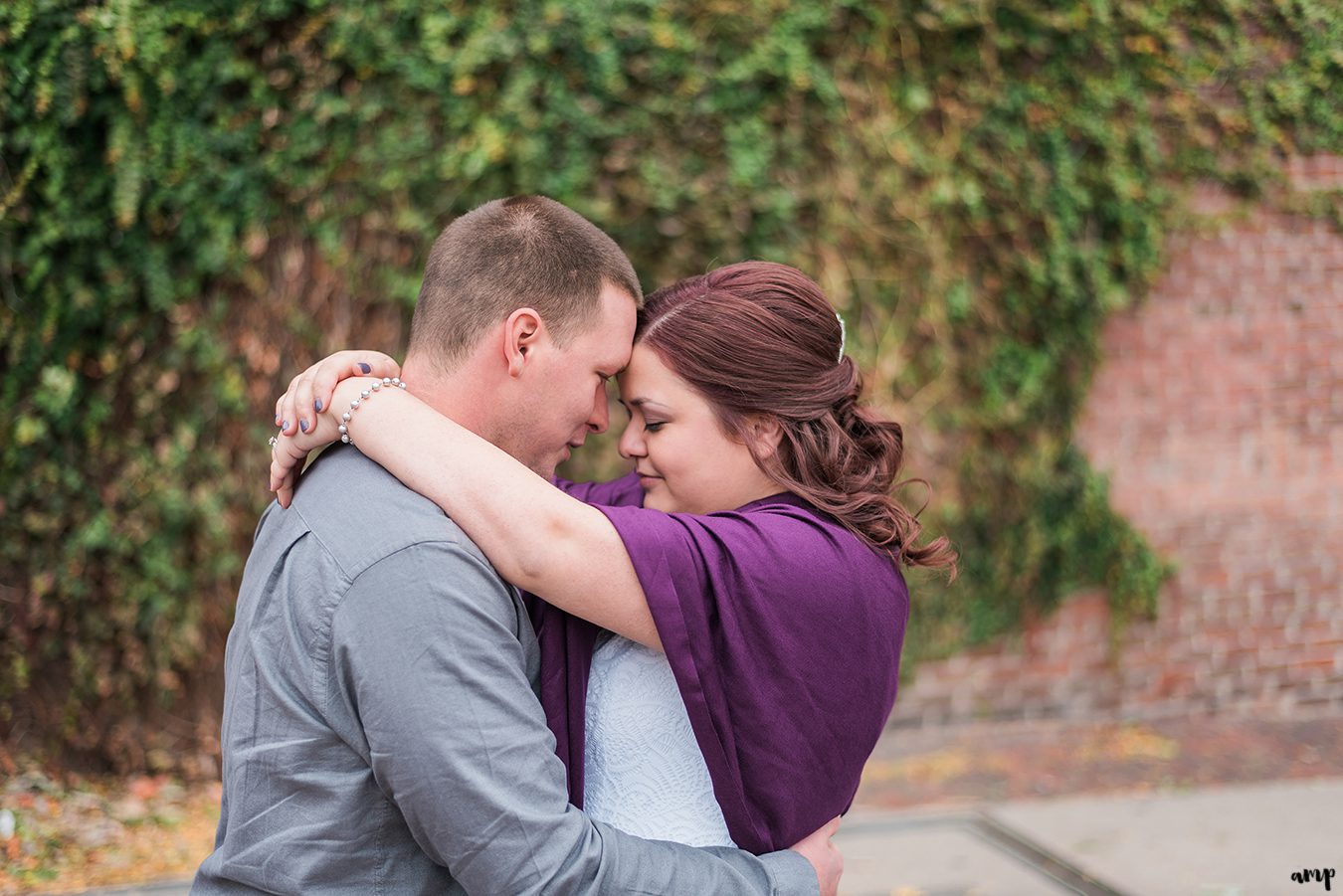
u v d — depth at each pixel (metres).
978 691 4.39
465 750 1.24
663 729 1.48
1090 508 4.36
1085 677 4.45
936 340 4.22
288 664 1.34
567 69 3.76
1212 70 4.25
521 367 1.45
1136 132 4.22
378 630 1.27
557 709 1.45
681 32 3.83
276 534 1.46
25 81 3.24
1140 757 4.00
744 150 3.92
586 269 1.49
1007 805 3.55
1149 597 4.41
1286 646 4.54
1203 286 4.42
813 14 3.92
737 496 1.59
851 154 4.05
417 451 1.38
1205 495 4.48
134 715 3.60
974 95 4.09
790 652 1.42
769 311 1.56
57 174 3.31
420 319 1.52
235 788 1.38
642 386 1.56
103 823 3.18
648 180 3.87
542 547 1.34
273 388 3.72
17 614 3.44
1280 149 4.35
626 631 1.40
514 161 3.76
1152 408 4.43
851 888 2.91
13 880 2.79
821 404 1.57
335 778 1.32
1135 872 3.01
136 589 3.56
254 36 3.49
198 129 3.48
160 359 3.56
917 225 4.12
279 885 1.33
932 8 4.00
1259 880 2.95
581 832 1.28
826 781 1.47
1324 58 4.30
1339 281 4.49
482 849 1.23
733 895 1.35
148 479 3.56
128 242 3.46
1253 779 3.78
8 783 3.25
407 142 3.67
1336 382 4.52
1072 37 4.12
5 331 3.34
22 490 3.42
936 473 4.29
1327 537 4.54
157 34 3.37
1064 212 4.20
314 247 3.72
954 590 4.32
